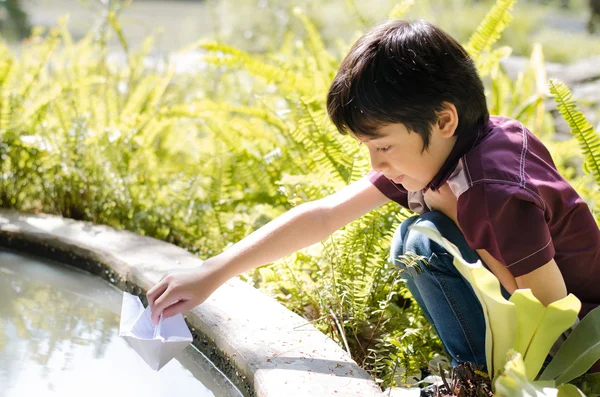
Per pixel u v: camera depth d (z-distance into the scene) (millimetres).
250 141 2891
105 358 1819
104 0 3777
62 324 2016
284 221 1685
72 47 3777
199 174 2773
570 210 1453
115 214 2697
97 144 2785
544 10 8617
